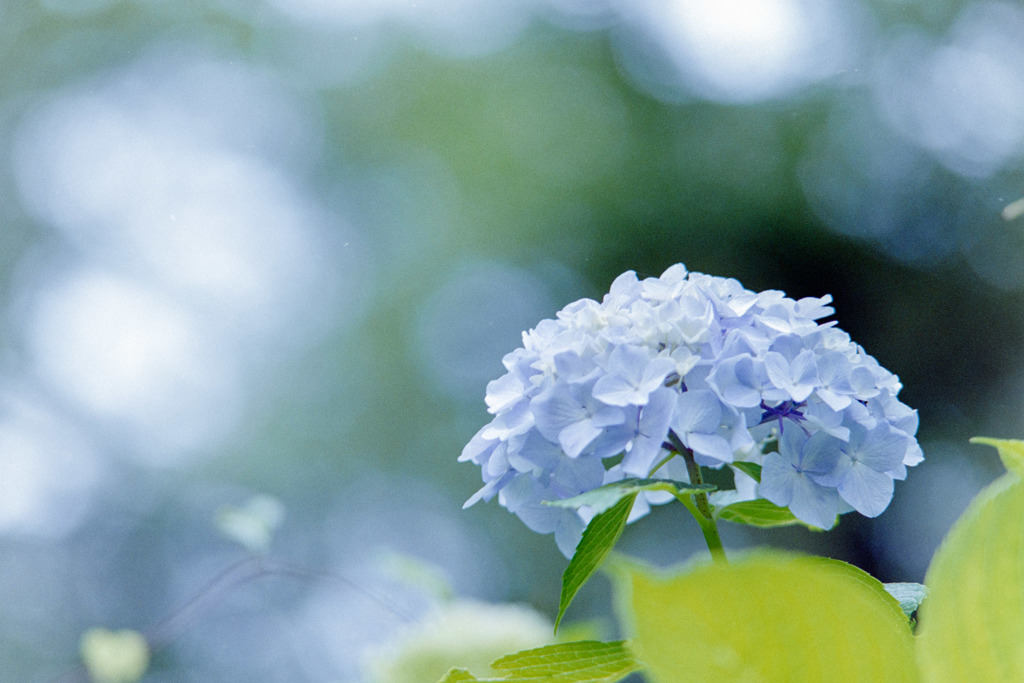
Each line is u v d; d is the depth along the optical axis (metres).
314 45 10.53
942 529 6.89
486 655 2.03
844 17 7.98
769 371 1.43
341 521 9.52
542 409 1.43
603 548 1.46
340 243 10.41
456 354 9.87
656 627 1.30
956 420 7.32
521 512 1.49
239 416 9.66
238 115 10.54
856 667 1.30
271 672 7.73
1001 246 7.22
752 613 1.29
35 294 9.47
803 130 8.05
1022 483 1.30
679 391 1.44
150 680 7.66
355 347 10.03
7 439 8.66
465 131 9.93
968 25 7.57
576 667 1.42
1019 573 1.30
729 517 1.49
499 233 9.47
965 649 1.30
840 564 1.43
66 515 8.77
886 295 7.73
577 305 1.49
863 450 1.44
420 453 9.73
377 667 2.15
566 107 9.43
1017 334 7.14
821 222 7.95
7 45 9.94
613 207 8.78
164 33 10.44
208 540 9.10
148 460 9.21
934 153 7.61
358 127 10.45
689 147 8.64
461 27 10.16
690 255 8.45
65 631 8.33
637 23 9.18
